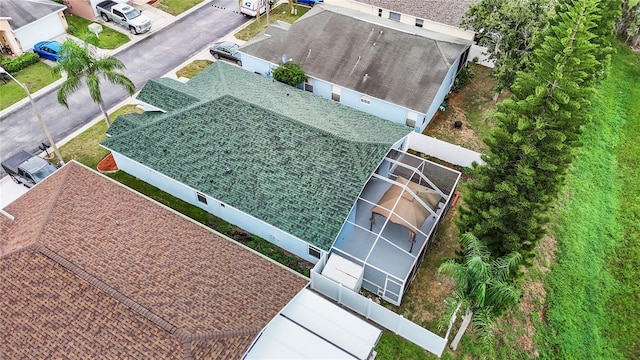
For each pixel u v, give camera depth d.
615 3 29.20
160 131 25.58
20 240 19.25
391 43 32.19
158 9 44.34
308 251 22.72
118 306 16.53
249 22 43.12
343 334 17.77
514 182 19.17
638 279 24.73
